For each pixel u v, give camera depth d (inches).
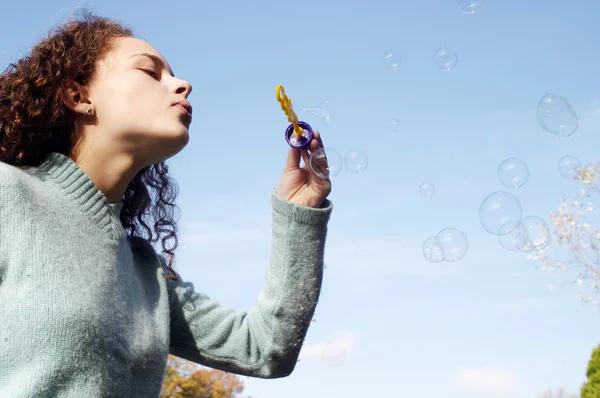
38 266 46.3
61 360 44.5
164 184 72.1
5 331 44.3
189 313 60.5
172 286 61.2
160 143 53.9
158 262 60.3
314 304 58.6
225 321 60.3
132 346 49.8
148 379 51.4
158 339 53.3
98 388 45.8
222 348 59.4
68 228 50.1
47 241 47.8
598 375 272.5
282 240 58.6
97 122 54.5
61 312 45.2
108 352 47.1
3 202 47.3
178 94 55.7
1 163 49.9
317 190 60.2
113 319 48.5
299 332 58.1
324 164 60.4
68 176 52.5
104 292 48.9
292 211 58.4
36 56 56.4
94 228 51.9
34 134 55.1
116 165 54.7
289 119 59.8
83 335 45.6
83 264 48.9
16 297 45.1
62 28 57.9
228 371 60.5
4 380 44.1
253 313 59.8
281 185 60.5
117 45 56.9
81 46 55.8
